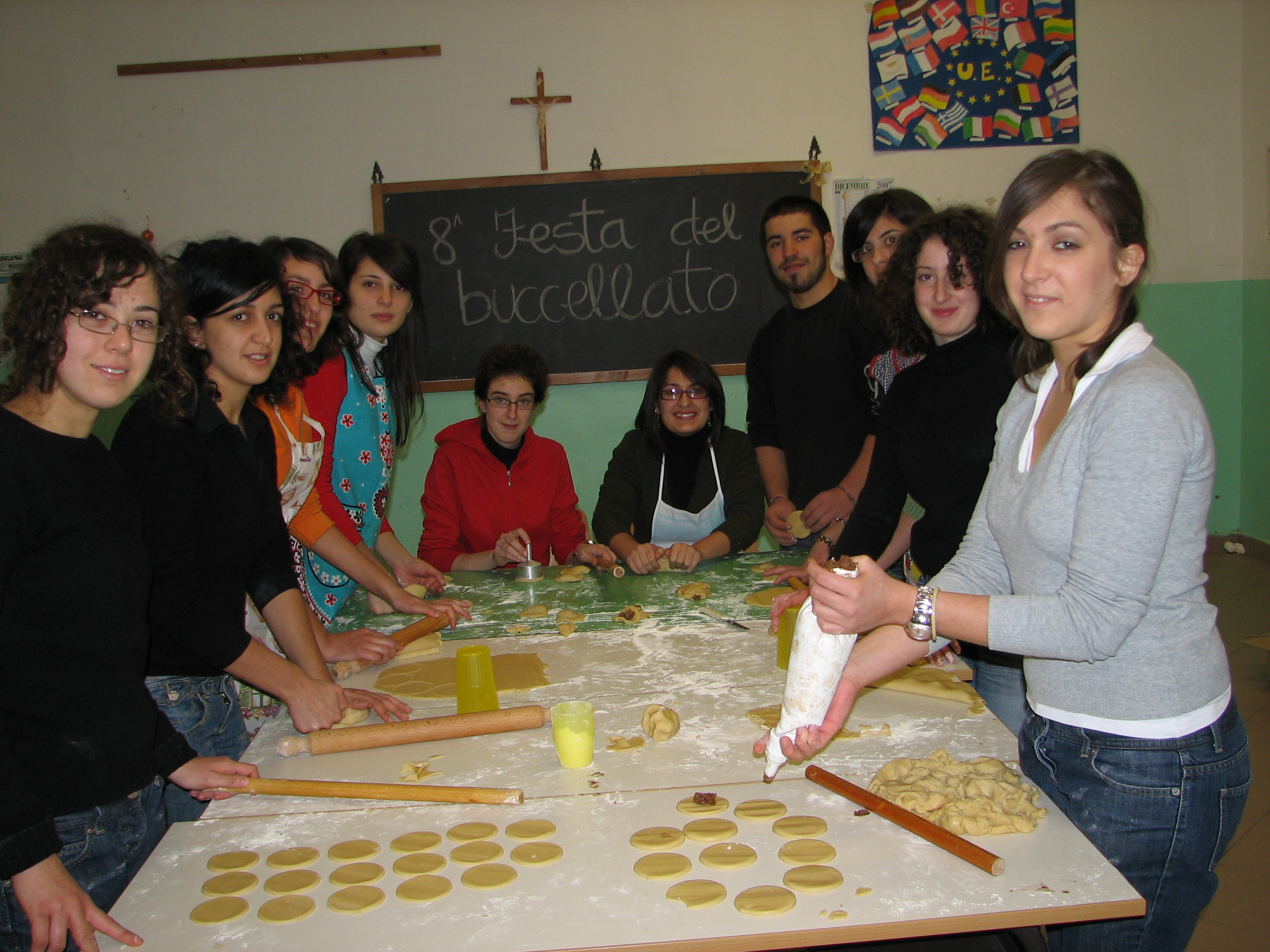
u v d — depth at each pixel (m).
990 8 4.02
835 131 4.04
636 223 4.00
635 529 2.73
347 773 1.28
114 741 1.17
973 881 0.97
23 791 1.02
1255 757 2.77
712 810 1.12
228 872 1.05
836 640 1.07
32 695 1.11
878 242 2.49
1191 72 4.22
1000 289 1.19
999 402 1.76
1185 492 1.05
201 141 3.90
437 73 3.92
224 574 1.58
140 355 1.13
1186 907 1.14
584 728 1.25
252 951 0.91
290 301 1.70
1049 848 1.03
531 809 1.15
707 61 3.98
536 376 2.57
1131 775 1.11
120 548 1.19
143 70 3.82
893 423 1.98
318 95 3.91
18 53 3.79
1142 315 4.48
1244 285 4.45
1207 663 1.10
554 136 3.98
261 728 1.46
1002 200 1.12
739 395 4.13
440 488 2.67
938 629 1.07
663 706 1.40
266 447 1.68
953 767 1.19
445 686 1.59
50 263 1.07
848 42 4.00
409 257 2.38
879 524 2.02
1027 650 1.04
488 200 3.95
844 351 2.75
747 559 2.43
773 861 1.02
